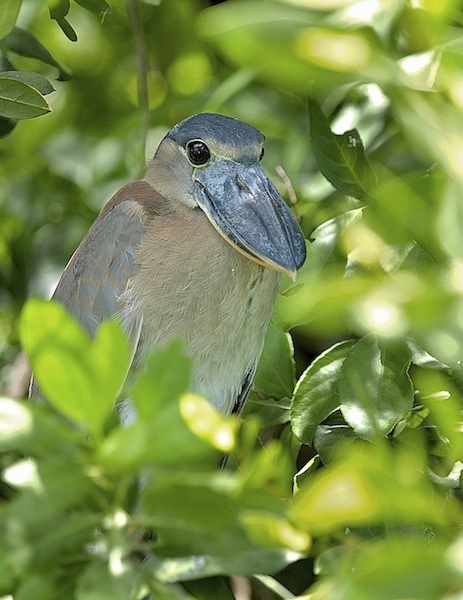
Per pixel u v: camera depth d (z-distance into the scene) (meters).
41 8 8.92
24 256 8.59
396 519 4.26
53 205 8.86
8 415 3.37
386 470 2.82
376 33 3.67
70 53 9.46
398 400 5.12
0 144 9.07
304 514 2.81
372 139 7.04
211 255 6.91
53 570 3.47
